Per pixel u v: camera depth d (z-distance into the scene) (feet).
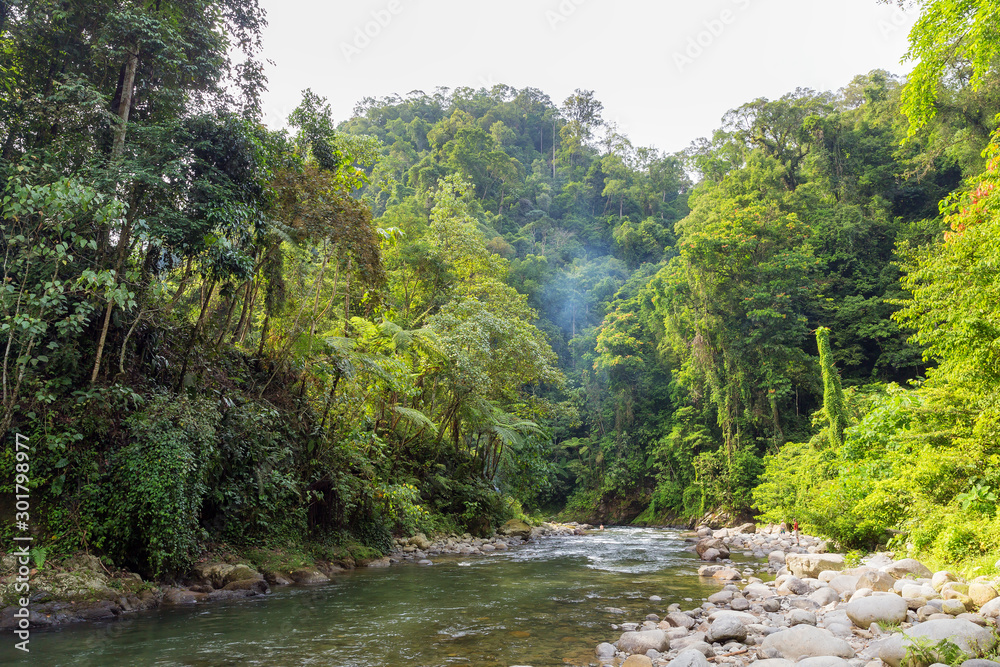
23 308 25.44
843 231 134.10
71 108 28.86
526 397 95.86
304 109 46.14
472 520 62.23
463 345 64.75
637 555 50.52
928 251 39.68
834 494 45.37
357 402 43.88
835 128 153.69
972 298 31.19
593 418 151.12
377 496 44.60
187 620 22.13
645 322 149.69
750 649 18.40
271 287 42.57
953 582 23.54
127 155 29.84
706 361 121.60
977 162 99.09
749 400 115.14
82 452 26.14
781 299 114.32
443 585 31.50
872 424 44.60
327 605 25.46
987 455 29.96
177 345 34.35
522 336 73.05
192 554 28.78
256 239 37.99
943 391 34.83
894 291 122.52
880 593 21.44
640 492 138.21
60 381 26.43
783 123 159.33
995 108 92.58
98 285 25.44
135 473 26.08
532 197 277.85
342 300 63.26
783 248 125.90
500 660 17.48
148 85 34.42
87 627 20.86
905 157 141.49
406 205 97.91
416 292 85.51
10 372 25.70
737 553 53.26
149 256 32.17
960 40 31.83
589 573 37.40
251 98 38.24
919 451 34.12
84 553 24.58
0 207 26.08
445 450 66.64
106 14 31.53
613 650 18.25
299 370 41.63
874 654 16.38
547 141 363.97
